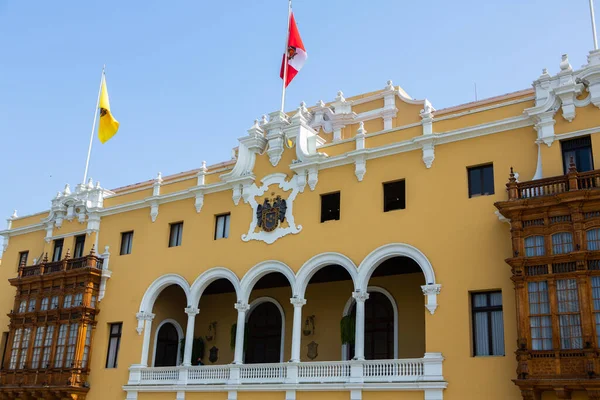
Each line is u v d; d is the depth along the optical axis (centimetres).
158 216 3803
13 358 3975
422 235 2794
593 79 2528
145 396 3450
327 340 3391
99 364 3706
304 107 3991
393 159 2980
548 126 2586
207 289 3872
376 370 2745
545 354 2275
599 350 2180
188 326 3441
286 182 3300
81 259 3916
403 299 3228
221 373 3209
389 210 2972
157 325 3744
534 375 2273
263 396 3019
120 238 3953
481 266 2611
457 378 2539
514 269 2414
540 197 2378
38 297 4006
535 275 2366
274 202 3309
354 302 3378
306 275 3078
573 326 2256
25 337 3969
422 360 2634
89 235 4078
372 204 2980
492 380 2461
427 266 2733
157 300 3766
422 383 2589
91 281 3838
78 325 3741
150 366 3666
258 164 3447
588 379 2156
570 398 2233
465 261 2655
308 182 3209
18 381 3872
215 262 3444
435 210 2792
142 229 3850
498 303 2577
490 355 2528
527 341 2320
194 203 3656
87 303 3791
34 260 4356
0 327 4316
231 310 3831
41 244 4372
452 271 2675
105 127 4503
